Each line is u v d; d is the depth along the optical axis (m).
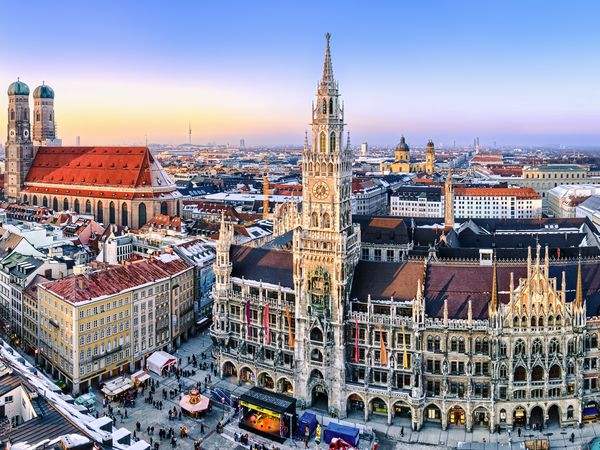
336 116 128.75
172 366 153.38
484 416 125.00
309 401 134.75
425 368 126.19
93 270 169.88
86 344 141.75
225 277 148.12
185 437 123.06
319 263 130.12
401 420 128.50
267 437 123.88
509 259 190.25
